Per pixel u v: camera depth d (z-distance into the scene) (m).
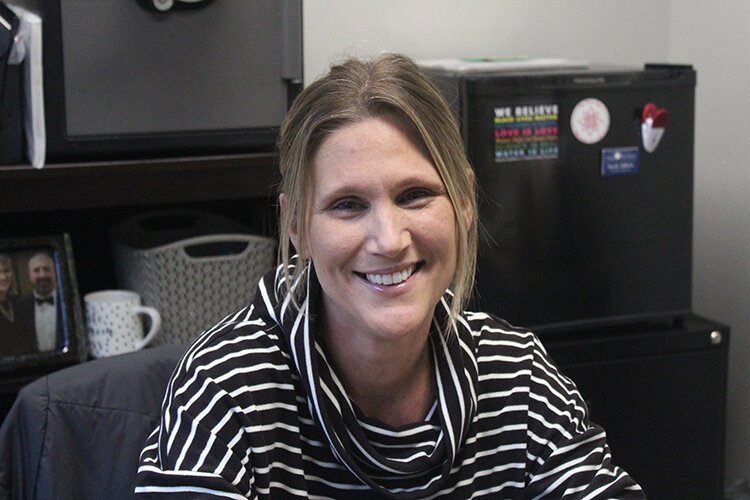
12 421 1.29
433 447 1.13
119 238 2.28
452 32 2.68
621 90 2.22
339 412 1.10
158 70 2.02
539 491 1.17
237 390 1.10
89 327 2.13
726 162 2.71
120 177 2.03
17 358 2.07
